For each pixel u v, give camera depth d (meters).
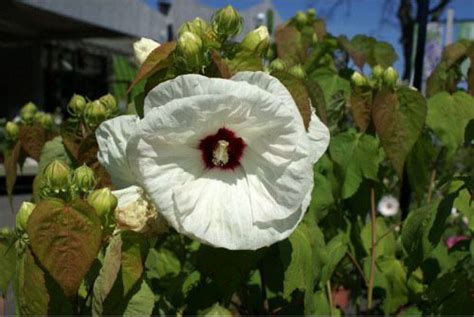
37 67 7.13
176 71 0.62
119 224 0.57
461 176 0.79
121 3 5.86
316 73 1.11
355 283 1.09
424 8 1.22
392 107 0.85
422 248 0.79
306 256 0.70
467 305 0.81
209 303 0.86
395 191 1.79
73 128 0.87
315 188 0.90
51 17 5.53
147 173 0.54
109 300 0.56
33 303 0.54
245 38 0.65
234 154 0.58
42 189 0.56
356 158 0.92
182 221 0.54
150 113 0.52
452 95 0.98
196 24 0.64
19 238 0.55
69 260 0.52
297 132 0.54
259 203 0.56
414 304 0.98
